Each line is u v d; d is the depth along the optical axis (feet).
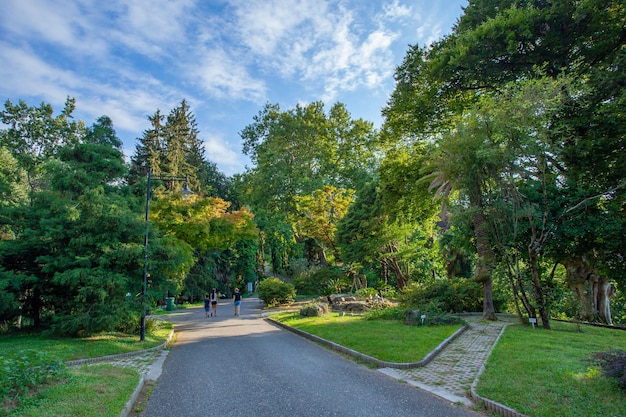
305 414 18.19
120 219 43.73
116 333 47.70
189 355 35.96
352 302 73.46
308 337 43.96
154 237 49.34
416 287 67.26
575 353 27.07
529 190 48.96
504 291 57.88
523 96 36.94
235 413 18.70
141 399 21.67
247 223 82.69
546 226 47.03
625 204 50.85
